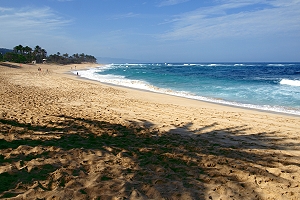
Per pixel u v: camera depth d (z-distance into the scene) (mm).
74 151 4570
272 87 20328
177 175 3758
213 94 17016
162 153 4816
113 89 18594
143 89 19938
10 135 5348
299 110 11367
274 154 5156
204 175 3832
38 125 6488
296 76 34312
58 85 19859
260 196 3240
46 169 3717
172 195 3123
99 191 3117
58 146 4848
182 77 33656
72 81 24516
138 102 12547
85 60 171500
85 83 22844
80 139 5461
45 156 4250
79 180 3389
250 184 3598
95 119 7793
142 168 3977
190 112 10250
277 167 4379
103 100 12734
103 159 4289
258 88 19828
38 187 3131
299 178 3863
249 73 42906
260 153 5180
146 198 3004
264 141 6297
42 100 11422
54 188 3170
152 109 10664
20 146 4609
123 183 3359
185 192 3209
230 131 7281
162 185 3412
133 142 5516
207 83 24859
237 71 50625
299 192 3367
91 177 3518
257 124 8359
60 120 7250
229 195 3203
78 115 8258
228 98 15195
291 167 4375
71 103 11211
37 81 22750
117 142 5430
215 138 6418
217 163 4371
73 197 2938
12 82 20219
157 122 8102
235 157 4789
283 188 3486
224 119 9039
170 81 27594
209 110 10875
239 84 23312
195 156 4719
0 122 6430
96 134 5992
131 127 7062
